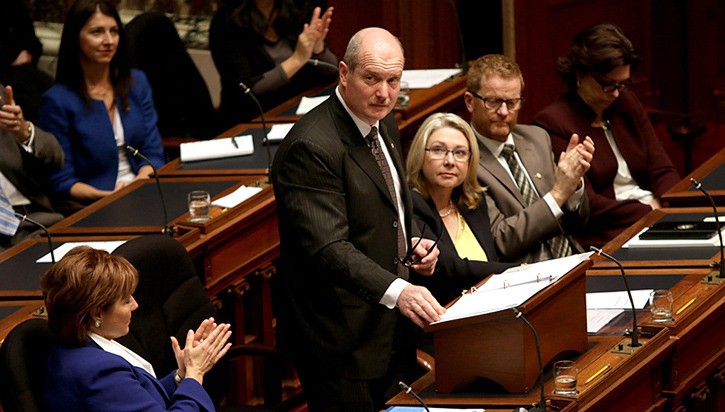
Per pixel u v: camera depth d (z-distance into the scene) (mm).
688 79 25594
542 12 24188
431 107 19016
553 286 10062
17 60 19422
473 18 24375
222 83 19672
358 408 11820
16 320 11836
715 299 11867
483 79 14977
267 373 13148
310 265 11328
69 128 17250
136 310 11266
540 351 9953
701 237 13641
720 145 24906
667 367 11062
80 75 17297
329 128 11445
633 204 16391
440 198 13977
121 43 17516
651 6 25312
